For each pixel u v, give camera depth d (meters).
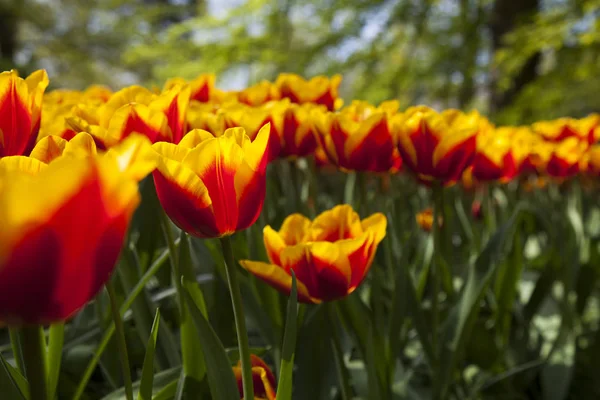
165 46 6.88
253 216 0.54
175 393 0.64
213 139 0.51
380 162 0.77
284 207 1.00
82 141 0.49
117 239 0.41
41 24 12.59
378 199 1.05
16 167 0.45
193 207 0.51
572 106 7.94
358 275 0.62
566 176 1.27
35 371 0.44
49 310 0.40
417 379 1.03
